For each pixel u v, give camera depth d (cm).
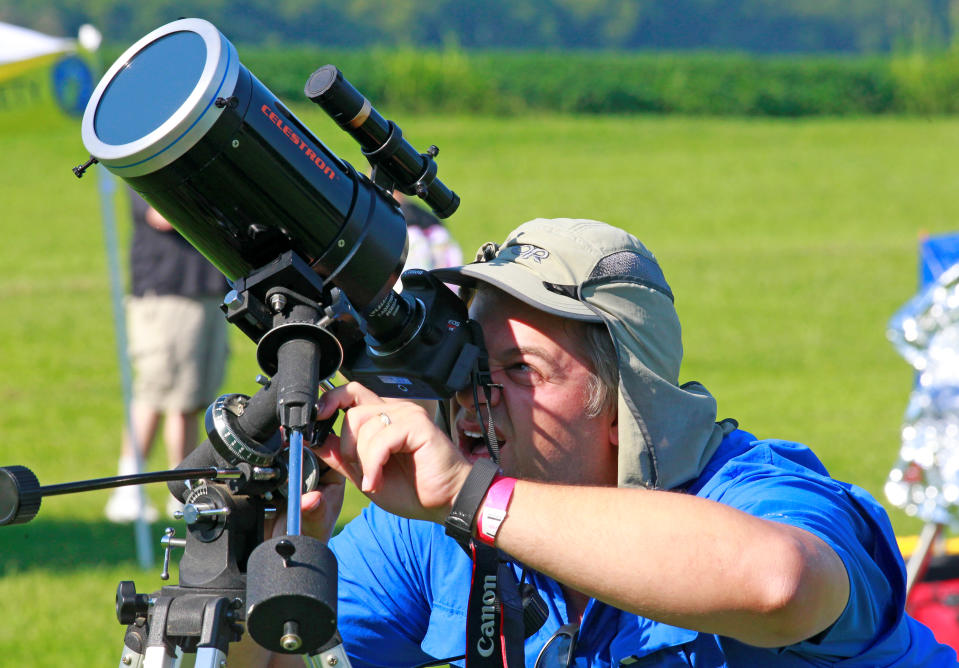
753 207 8356
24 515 568
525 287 729
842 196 8725
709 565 578
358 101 688
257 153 614
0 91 2323
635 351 736
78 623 1803
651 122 13400
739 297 5500
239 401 645
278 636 517
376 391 720
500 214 8031
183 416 2469
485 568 759
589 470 769
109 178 2412
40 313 5300
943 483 1446
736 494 705
